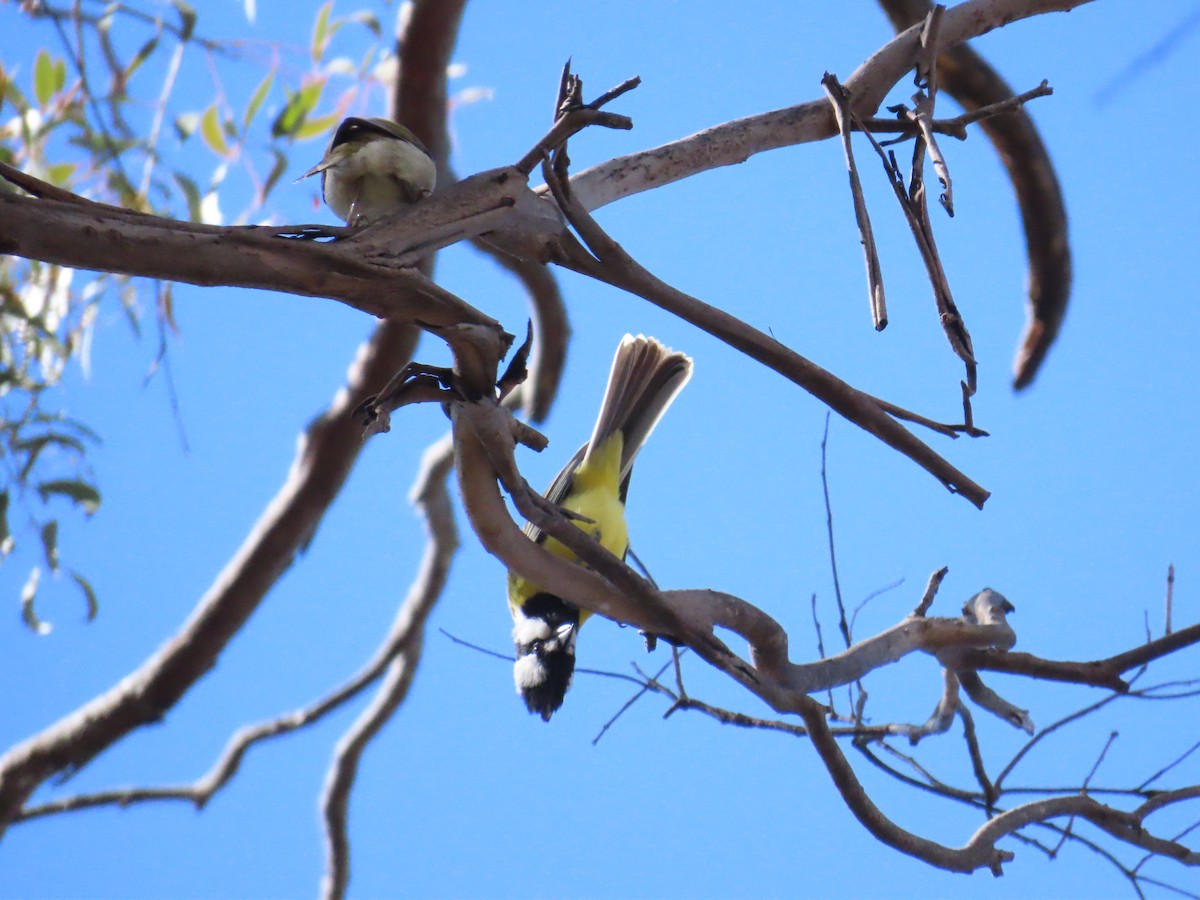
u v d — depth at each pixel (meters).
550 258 5.23
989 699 7.93
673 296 5.15
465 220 4.96
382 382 10.52
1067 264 8.95
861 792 6.60
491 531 5.48
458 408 5.00
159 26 9.41
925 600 7.07
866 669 6.60
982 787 7.91
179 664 10.52
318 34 9.67
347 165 6.00
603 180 6.26
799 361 5.15
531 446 5.06
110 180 9.29
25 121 9.30
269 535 10.55
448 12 9.52
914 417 5.19
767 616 6.18
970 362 5.06
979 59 8.60
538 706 8.85
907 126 6.02
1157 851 7.55
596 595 5.81
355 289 4.66
